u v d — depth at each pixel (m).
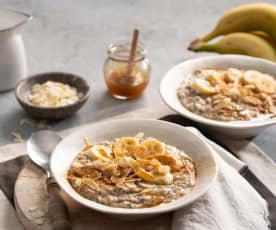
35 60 1.07
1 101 0.96
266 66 0.93
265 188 0.75
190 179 0.69
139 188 0.68
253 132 0.83
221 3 1.29
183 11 1.26
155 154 0.71
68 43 1.13
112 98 0.97
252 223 0.69
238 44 1.01
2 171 0.77
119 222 0.69
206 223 0.67
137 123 0.78
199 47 1.03
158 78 1.02
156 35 1.16
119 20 1.22
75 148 0.75
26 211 0.70
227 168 0.74
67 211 0.69
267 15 1.02
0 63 0.96
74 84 0.96
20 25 0.95
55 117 0.90
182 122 0.86
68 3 1.29
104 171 0.70
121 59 0.95
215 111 0.84
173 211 0.69
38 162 0.76
